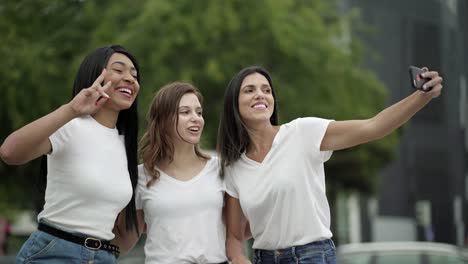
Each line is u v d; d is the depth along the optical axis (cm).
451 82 3669
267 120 434
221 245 430
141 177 436
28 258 376
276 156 421
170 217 423
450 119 3656
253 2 1341
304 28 1403
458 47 3691
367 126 394
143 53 1240
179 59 1298
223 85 1312
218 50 1320
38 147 353
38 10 1310
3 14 1291
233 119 441
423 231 3456
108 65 398
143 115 1127
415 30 3528
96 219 381
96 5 1322
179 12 1273
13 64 1256
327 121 416
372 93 1606
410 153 3500
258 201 420
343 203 3128
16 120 1239
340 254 808
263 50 1355
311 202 413
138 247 809
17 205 1487
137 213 445
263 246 426
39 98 1259
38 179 411
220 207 434
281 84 1355
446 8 3681
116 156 397
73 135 382
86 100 345
